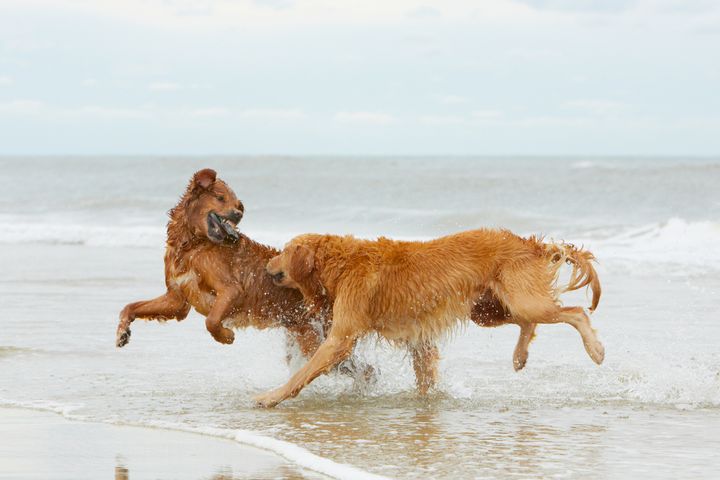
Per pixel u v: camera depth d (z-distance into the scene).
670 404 7.75
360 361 8.59
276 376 9.12
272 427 6.96
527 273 8.05
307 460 5.85
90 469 5.79
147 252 21.33
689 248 19.06
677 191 32.16
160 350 10.40
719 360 9.41
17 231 24.86
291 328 8.88
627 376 8.88
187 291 8.66
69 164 84.31
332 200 34.50
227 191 8.52
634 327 11.31
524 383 8.71
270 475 5.63
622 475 5.52
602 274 16.44
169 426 6.96
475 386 8.64
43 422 7.15
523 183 36.44
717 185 33.41
